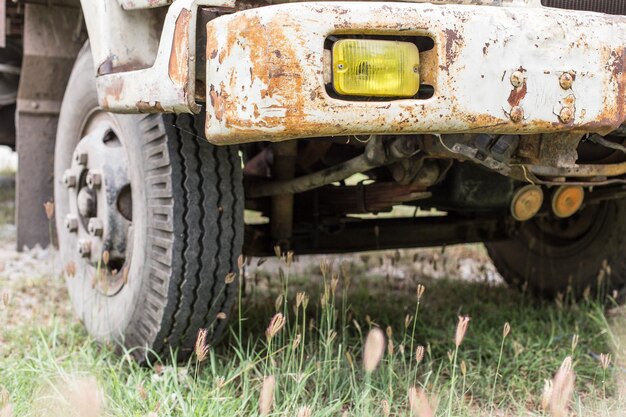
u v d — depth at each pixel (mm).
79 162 3387
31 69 4359
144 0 2688
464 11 2312
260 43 2178
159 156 2912
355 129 2223
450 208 3676
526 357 3305
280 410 2604
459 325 2277
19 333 3541
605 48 2436
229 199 2924
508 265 4543
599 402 2865
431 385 3025
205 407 2566
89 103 3520
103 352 3113
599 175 2898
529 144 2641
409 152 2826
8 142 6113
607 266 3822
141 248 3006
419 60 2305
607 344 3484
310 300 4223
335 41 2223
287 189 3303
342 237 3748
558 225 4199
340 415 2670
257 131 2201
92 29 2955
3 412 2057
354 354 3312
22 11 4398
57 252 5172
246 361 2883
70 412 2494
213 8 2379
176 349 3021
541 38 2359
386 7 2246
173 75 2426
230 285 2973
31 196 4707
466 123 2305
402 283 4828
